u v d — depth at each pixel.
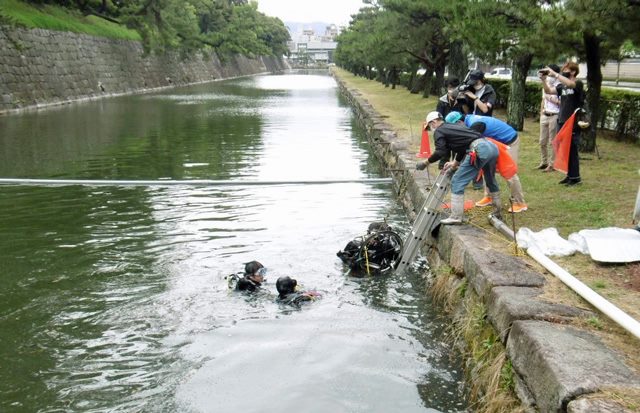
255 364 5.21
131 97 41.09
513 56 11.90
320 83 71.12
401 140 14.67
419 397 4.78
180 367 5.17
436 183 7.41
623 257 5.46
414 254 7.45
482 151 6.84
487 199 7.94
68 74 35.25
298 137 21.14
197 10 73.25
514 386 4.18
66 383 4.93
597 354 3.73
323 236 8.91
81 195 11.55
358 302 6.62
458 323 5.70
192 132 22.17
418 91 34.28
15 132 21.14
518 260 5.63
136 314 6.18
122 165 14.91
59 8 39.72
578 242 5.96
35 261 7.73
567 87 8.45
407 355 5.45
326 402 4.68
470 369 5.02
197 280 7.09
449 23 14.10
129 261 7.73
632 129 12.85
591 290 4.57
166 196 11.55
